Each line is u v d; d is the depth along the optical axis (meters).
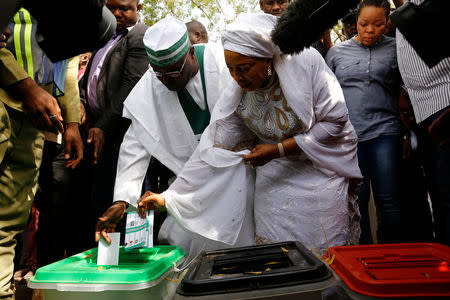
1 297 1.51
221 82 2.10
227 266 1.35
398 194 2.47
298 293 1.11
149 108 2.20
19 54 1.67
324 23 1.20
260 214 1.95
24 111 1.55
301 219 1.84
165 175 2.60
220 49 2.27
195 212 1.87
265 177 1.94
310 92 1.77
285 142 1.82
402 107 2.51
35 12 1.00
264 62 1.76
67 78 2.33
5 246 1.61
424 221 2.57
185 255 1.95
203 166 1.90
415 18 1.05
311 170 1.90
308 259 1.25
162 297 1.50
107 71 2.59
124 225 2.52
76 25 1.03
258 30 1.68
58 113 1.56
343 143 1.90
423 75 1.74
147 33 2.03
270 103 1.90
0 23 0.80
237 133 2.04
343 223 1.87
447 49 1.08
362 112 2.60
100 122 2.45
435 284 1.02
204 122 2.23
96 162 2.41
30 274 2.81
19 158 1.64
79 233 2.82
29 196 1.70
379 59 2.60
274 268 1.28
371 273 1.14
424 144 2.51
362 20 2.57
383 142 2.53
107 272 1.35
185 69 2.06
